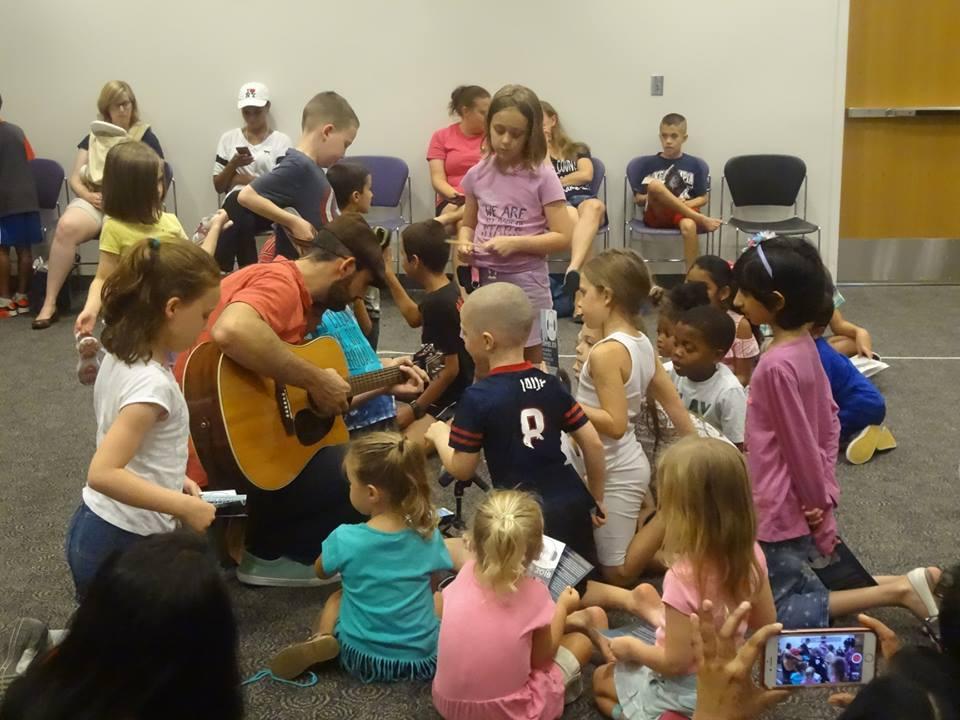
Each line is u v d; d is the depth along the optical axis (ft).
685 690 6.47
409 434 11.35
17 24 21.38
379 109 21.75
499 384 7.91
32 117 21.77
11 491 11.34
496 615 6.67
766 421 7.87
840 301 15.08
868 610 8.41
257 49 21.45
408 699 7.35
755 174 21.12
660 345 10.20
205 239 13.41
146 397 6.75
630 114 21.61
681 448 6.26
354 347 10.35
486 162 11.55
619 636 7.19
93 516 7.14
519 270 11.41
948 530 10.02
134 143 10.44
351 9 21.31
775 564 7.84
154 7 21.27
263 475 8.50
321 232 9.22
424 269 11.29
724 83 21.35
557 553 7.68
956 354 16.49
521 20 21.29
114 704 3.48
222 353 8.43
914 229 22.07
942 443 12.46
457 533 9.35
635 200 21.34
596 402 8.80
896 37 21.18
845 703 5.96
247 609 8.73
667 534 6.34
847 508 10.60
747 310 8.04
